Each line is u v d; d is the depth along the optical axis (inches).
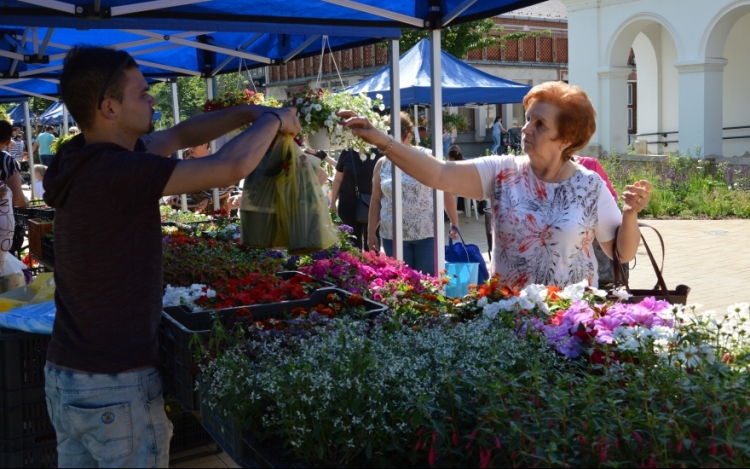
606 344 100.3
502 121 1181.7
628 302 136.6
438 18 196.7
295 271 182.5
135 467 97.4
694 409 82.8
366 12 189.2
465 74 480.4
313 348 98.3
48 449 145.6
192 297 145.4
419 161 130.6
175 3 175.8
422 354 103.0
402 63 484.7
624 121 737.6
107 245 93.2
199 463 167.3
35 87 456.8
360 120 128.5
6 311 143.9
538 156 129.5
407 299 139.8
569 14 751.7
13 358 140.5
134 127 97.7
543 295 121.6
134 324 96.0
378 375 90.2
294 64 1263.5
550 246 130.0
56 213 97.8
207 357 106.2
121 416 95.8
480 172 134.0
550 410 81.4
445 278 169.9
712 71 663.8
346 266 170.4
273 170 114.0
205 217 305.6
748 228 494.0
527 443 81.4
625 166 677.3
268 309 135.1
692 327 102.8
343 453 88.2
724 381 83.5
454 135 884.0
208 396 103.3
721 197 569.9
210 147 344.8
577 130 126.3
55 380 97.5
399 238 211.8
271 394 91.7
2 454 141.9
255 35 290.5
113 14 170.9
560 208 130.0
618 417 80.4
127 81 96.0
